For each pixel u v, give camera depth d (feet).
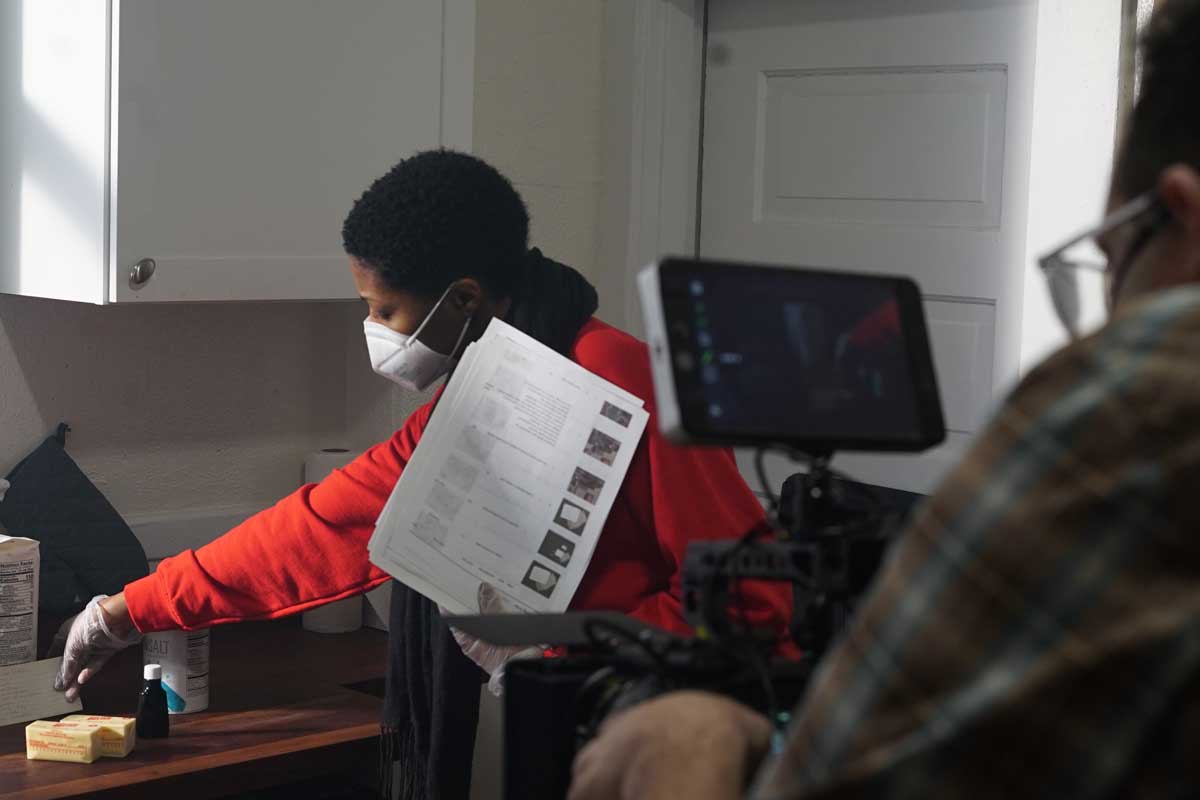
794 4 8.48
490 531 5.12
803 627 2.41
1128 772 1.33
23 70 6.45
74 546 6.91
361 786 6.93
